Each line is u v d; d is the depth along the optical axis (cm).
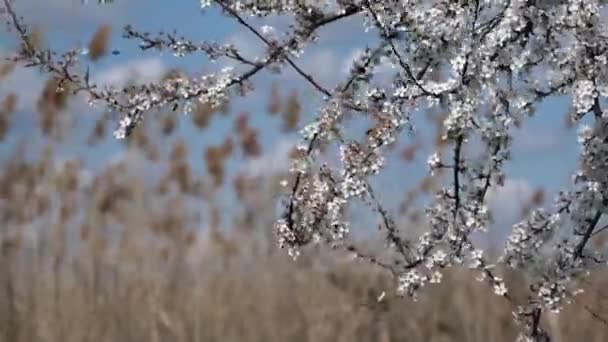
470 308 1477
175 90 614
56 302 1538
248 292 1606
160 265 1617
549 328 1088
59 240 1577
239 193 1546
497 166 592
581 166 607
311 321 1525
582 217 611
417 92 580
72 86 605
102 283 1564
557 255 614
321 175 596
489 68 567
